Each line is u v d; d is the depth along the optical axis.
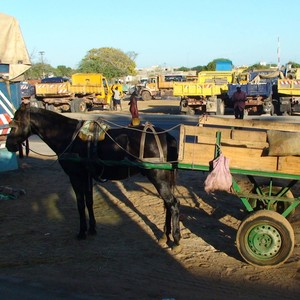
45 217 8.75
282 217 6.26
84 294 5.60
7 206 9.48
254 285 5.82
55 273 6.24
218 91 30.02
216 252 6.95
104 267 6.43
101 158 7.24
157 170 6.93
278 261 6.25
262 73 34.47
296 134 6.15
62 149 7.61
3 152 11.03
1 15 10.55
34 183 11.39
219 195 10.05
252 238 6.32
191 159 6.61
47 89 34.09
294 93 27.67
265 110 28.48
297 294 5.57
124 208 9.19
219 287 5.77
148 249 7.08
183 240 7.43
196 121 24.98
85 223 7.57
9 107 10.96
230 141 6.42
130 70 85.62
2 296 5.55
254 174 6.38
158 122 24.42
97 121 7.43
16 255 6.89
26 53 11.11
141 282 5.94
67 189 10.79
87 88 35.28
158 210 9.05
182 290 5.70
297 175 6.23
